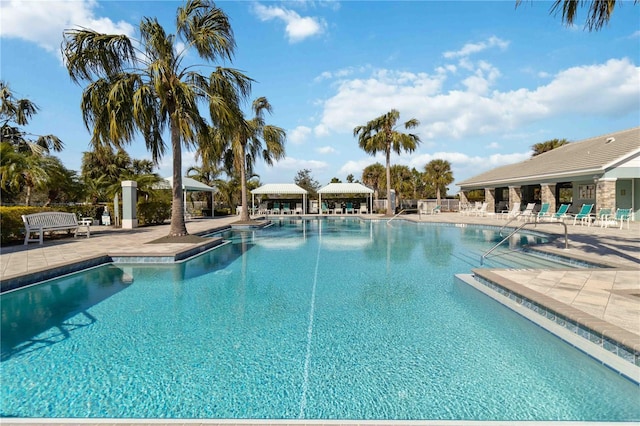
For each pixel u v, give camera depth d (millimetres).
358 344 3783
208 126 11602
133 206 16906
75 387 2934
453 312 4793
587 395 2764
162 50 9961
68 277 6906
